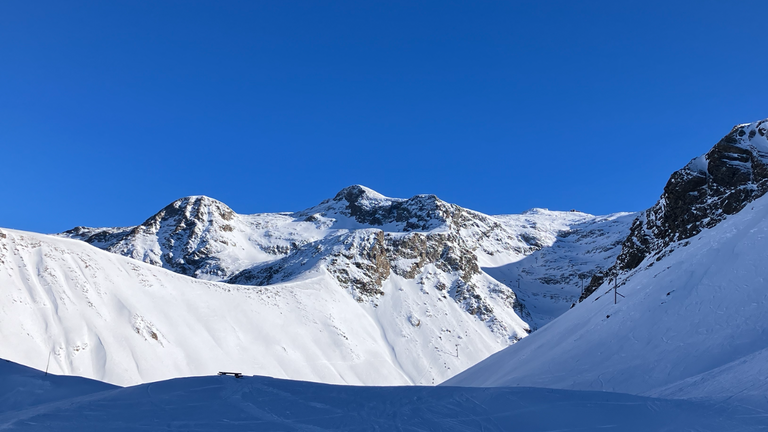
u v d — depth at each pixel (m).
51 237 104.62
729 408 19.77
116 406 19.91
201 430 17.38
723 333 38.38
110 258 108.88
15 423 17.97
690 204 62.03
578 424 18.11
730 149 60.78
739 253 45.31
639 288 52.16
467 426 17.98
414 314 166.00
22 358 75.06
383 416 18.97
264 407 19.88
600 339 47.28
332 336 134.25
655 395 29.92
